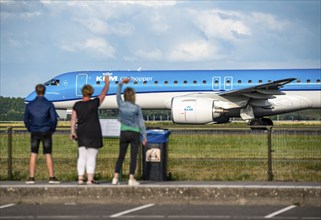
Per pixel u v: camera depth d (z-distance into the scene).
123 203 48.56
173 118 130.62
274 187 48.03
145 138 50.94
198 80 143.12
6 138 65.00
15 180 58.09
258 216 42.22
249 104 140.50
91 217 41.88
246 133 62.88
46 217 41.84
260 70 143.62
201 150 63.25
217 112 131.12
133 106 50.31
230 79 142.38
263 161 62.16
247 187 48.09
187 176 58.62
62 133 68.69
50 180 53.19
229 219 41.09
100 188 48.78
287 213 43.47
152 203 48.50
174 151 63.91
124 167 64.06
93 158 51.62
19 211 44.50
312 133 62.34
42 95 53.12
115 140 70.44
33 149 52.91
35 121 52.25
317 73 141.88
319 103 141.50
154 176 55.09
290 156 62.69
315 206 47.06
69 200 48.88
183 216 42.31
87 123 51.12
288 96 141.50
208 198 48.22
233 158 62.53
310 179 57.31
